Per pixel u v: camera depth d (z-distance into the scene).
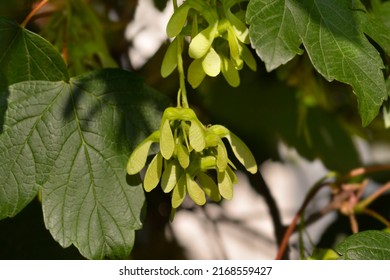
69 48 1.14
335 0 0.98
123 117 1.03
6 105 1.01
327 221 1.38
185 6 0.96
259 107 1.36
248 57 0.97
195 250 1.45
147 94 1.04
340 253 1.01
